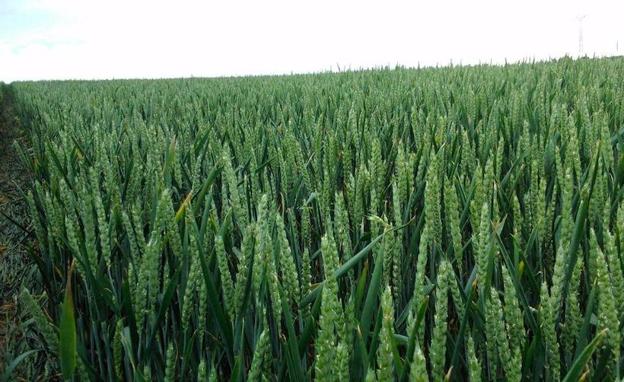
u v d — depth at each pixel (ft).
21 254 10.96
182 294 4.78
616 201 5.44
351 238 6.34
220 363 5.23
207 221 5.10
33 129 21.22
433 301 5.12
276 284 3.77
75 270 6.17
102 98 29.27
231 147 10.50
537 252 5.30
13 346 7.54
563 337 3.82
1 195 16.17
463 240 6.73
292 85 27.58
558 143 8.16
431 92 16.25
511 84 18.25
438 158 6.52
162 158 9.49
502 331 3.30
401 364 3.11
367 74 33.68
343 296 5.35
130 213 6.90
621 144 7.88
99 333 5.57
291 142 7.93
